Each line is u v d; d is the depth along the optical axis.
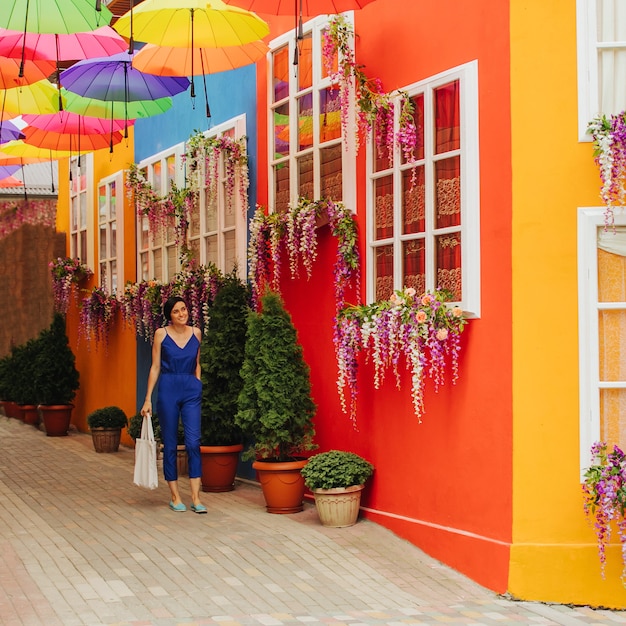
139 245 13.16
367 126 7.93
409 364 7.41
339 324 7.72
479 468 6.87
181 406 8.84
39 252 17.17
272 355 8.63
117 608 6.03
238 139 10.34
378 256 8.04
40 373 14.75
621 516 6.53
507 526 6.62
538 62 6.66
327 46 8.19
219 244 10.76
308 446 8.66
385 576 6.84
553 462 6.59
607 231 6.63
